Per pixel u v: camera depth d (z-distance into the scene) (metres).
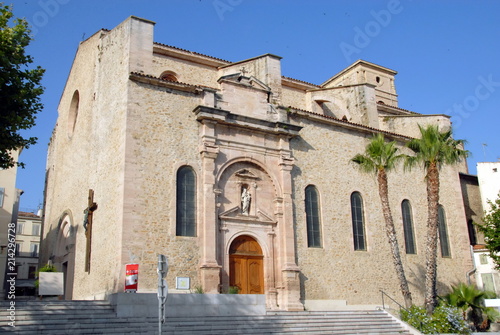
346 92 32.31
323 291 24.89
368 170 25.09
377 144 24.86
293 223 25.02
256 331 18.06
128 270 19.31
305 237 25.25
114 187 21.72
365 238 27.55
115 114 23.05
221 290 21.95
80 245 25.17
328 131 28.09
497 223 28.19
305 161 26.59
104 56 25.88
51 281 22.02
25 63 17.64
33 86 17.75
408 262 28.56
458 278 30.33
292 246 24.41
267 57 27.27
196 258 21.61
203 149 22.95
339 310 23.78
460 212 32.00
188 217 22.11
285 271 23.77
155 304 17.58
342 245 26.39
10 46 16.88
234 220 23.31
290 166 25.61
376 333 20.42
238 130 24.53
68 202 28.64
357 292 25.94
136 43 23.19
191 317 18.05
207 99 23.77
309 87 33.28
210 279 21.28
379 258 27.45
